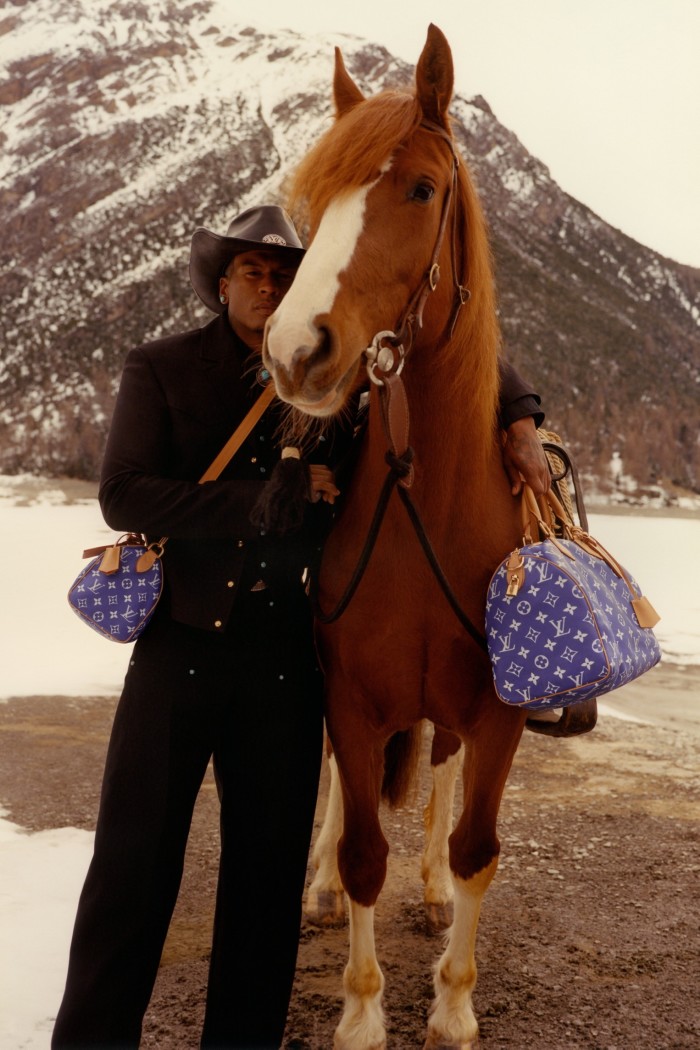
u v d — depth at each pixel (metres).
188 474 2.15
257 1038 2.12
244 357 2.17
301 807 2.13
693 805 4.18
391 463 2.03
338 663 2.26
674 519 24.95
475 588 2.19
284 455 2.00
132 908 2.00
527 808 4.10
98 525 17.47
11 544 13.77
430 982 2.67
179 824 2.07
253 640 2.09
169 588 2.10
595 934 2.95
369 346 1.86
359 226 1.81
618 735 5.36
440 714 2.29
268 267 2.13
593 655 1.96
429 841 3.09
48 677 6.34
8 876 3.21
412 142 1.88
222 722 2.12
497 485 2.28
